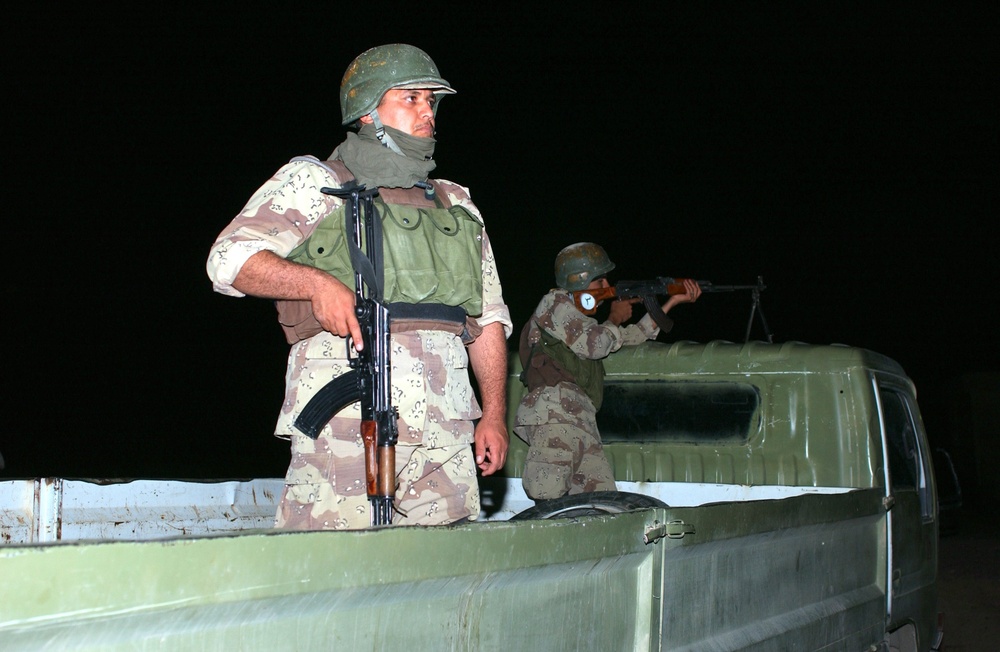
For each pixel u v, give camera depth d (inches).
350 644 60.7
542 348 170.4
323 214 87.7
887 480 153.9
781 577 114.3
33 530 125.0
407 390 87.2
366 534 59.5
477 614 70.3
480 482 181.8
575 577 79.7
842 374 156.5
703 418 166.7
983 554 361.1
